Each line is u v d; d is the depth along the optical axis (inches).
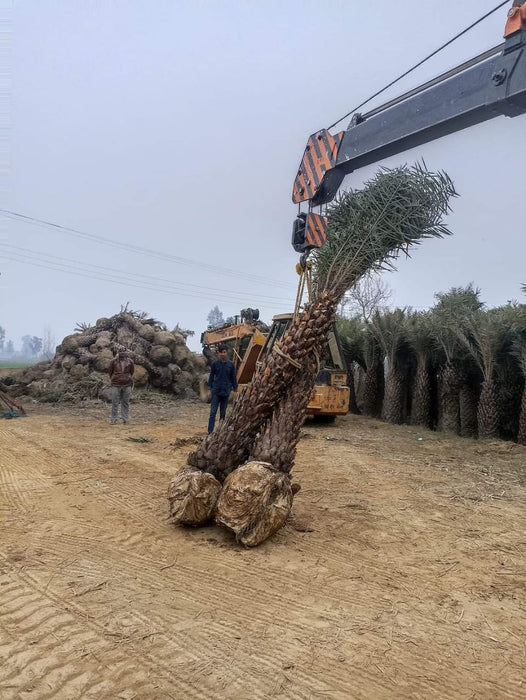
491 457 366.0
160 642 121.8
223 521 186.1
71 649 117.3
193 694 103.7
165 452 347.6
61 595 143.1
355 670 114.4
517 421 462.9
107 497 238.7
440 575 166.9
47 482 261.7
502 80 166.2
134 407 596.4
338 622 135.1
